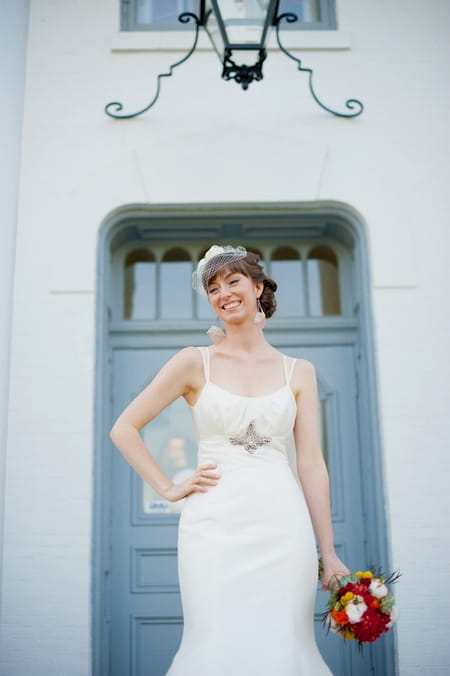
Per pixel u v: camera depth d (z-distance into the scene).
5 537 3.63
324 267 4.48
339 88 4.32
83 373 3.85
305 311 4.40
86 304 3.94
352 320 4.23
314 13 4.59
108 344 4.20
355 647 3.77
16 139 3.65
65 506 3.68
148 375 4.20
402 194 4.13
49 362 3.85
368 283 4.04
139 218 4.17
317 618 3.82
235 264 2.46
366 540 3.93
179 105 4.27
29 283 3.95
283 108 4.27
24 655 3.51
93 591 3.60
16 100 3.67
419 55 4.37
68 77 4.30
